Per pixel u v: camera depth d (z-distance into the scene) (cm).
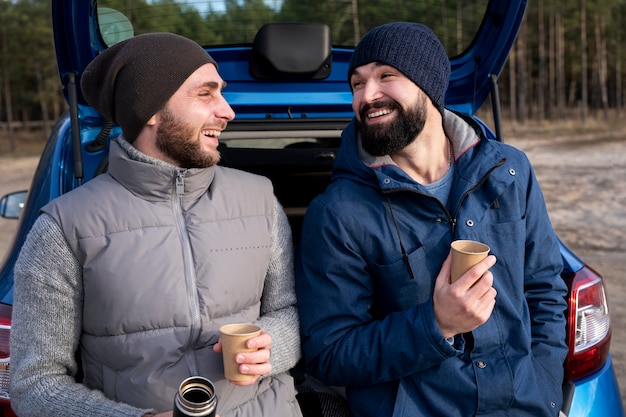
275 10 277
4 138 3050
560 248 230
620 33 4322
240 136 257
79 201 163
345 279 184
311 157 312
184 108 168
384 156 190
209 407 138
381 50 183
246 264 171
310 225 189
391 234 183
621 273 576
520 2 240
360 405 187
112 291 159
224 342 154
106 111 178
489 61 264
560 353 195
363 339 178
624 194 983
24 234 215
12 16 3095
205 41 274
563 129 2566
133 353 160
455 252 160
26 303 161
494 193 188
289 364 178
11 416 180
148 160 168
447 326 167
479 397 177
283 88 267
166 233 165
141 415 155
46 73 3134
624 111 4000
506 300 183
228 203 174
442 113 197
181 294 162
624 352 414
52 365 163
